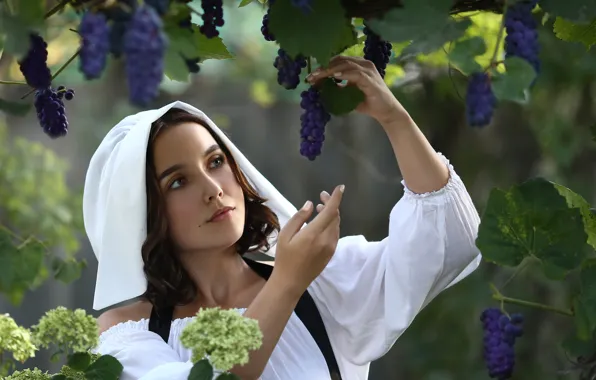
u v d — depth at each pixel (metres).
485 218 2.21
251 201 2.94
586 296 2.24
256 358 2.36
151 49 1.62
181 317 2.83
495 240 2.19
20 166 6.25
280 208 3.00
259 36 8.42
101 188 2.81
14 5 1.79
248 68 8.52
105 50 1.66
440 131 7.08
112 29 1.75
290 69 2.12
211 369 2.12
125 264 2.73
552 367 7.14
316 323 2.86
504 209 2.20
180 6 1.94
